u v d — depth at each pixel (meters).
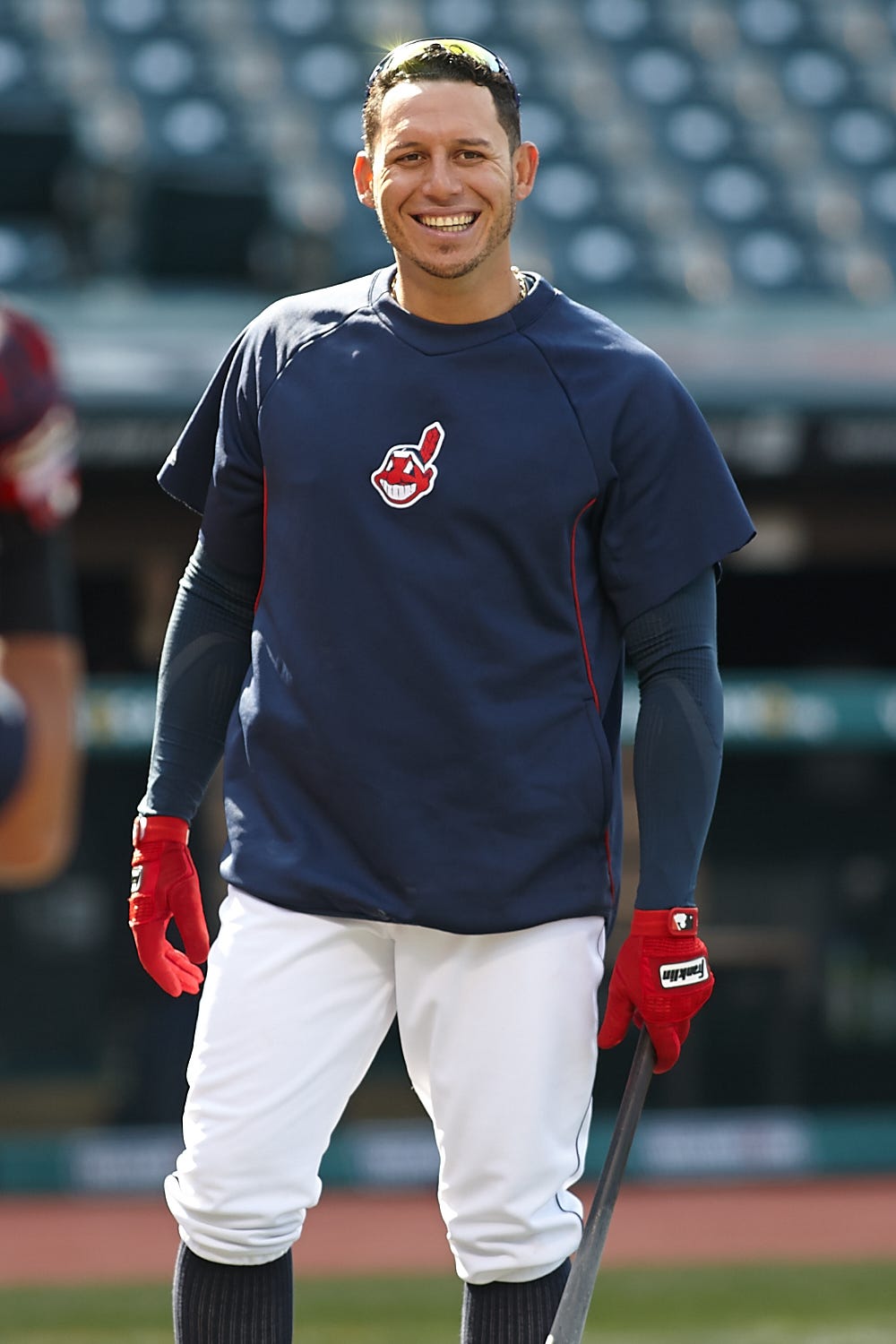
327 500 7.10
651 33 47.75
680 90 45.94
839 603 34.84
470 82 6.94
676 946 7.23
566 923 7.29
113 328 34.66
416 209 6.90
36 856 10.85
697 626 7.38
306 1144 7.20
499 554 7.05
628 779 24.02
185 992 7.90
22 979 25.64
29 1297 18.56
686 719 7.28
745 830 27.20
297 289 38.28
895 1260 20.69
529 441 7.00
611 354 7.17
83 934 25.81
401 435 7.05
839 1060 26.91
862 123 45.59
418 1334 16.72
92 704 25.98
